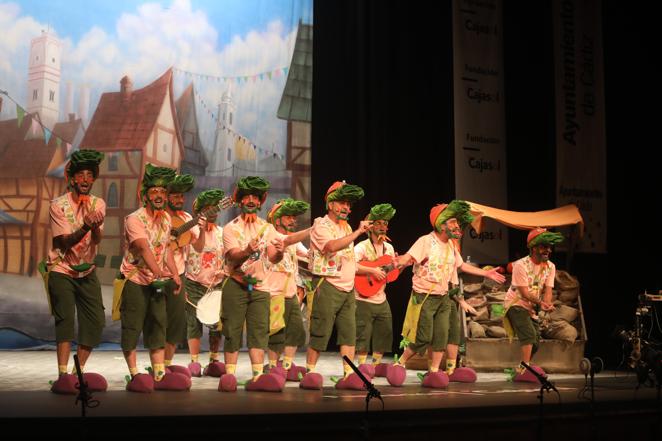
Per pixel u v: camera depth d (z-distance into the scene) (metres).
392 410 4.35
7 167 9.27
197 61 10.16
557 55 10.77
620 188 11.23
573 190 10.66
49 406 4.28
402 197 10.72
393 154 10.73
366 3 10.70
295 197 10.27
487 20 10.62
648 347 6.56
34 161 9.38
